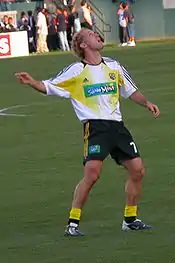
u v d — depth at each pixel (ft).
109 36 401.49
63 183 98.48
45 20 350.84
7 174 105.60
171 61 260.62
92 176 73.77
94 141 73.26
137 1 406.62
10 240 75.20
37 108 168.45
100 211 83.76
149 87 194.39
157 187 92.89
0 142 130.52
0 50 328.29
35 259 68.85
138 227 75.82
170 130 131.54
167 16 411.75
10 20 353.10
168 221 78.74
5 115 161.07
